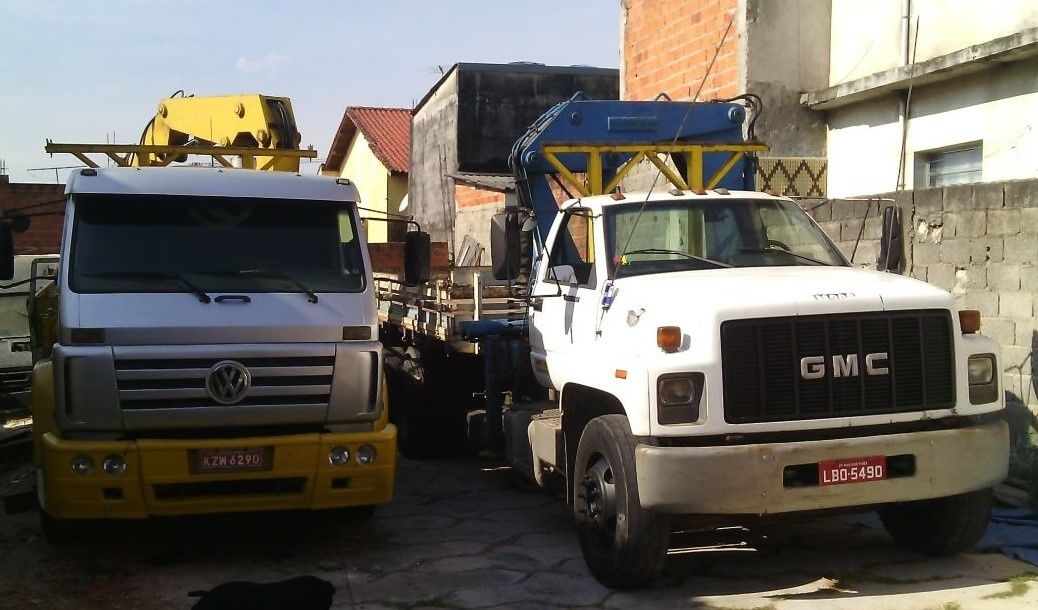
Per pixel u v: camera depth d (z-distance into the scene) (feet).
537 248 26.27
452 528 24.13
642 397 17.79
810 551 21.53
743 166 27.76
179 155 28.76
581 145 25.07
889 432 18.51
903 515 21.02
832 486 17.69
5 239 23.04
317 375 21.27
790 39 36.29
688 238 22.24
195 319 20.68
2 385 41.91
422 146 88.74
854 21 35.42
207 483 20.74
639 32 43.32
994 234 25.72
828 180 36.68
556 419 23.12
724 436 17.89
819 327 18.16
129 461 19.99
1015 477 24.98
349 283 22.45
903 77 31.53
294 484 21.33
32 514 26.05
